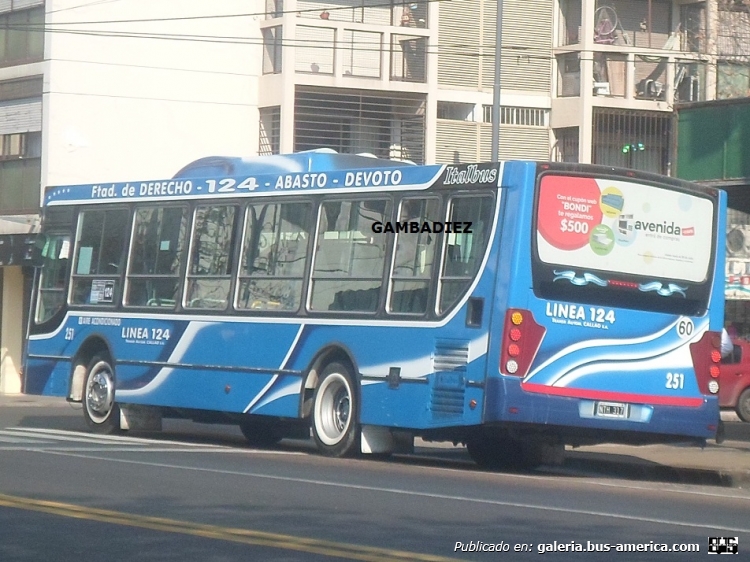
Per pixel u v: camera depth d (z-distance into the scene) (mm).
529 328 15266
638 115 42969
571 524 11125
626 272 15898
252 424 21234
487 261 15523
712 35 38875
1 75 38312
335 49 39625
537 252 15352
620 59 42656
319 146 40094
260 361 18406
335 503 12078
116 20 37906
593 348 15656
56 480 13484
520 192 15352
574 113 42375
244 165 19906
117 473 14273
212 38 39469
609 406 15695
